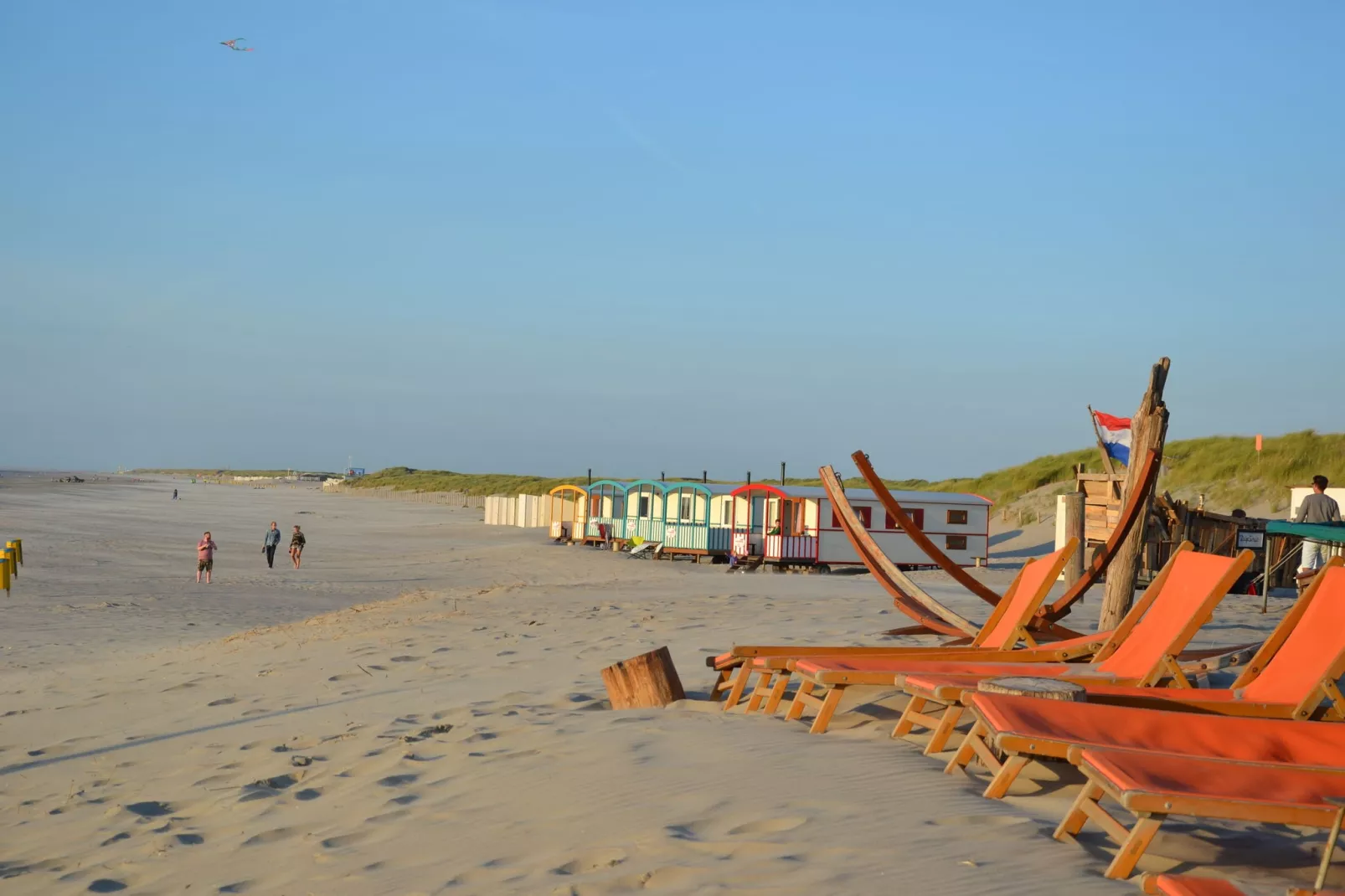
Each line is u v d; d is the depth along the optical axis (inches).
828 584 826.8
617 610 606.2
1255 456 1326.3
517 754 262.4
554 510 1957.4
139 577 1233.4
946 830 179.3
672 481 1579.7
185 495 4753.9
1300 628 239.0
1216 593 244.7
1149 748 194.1
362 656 478.0
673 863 172.6
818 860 166.6
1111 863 158.1
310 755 292.8
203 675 466.3
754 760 233.8
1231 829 190.2
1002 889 150.2
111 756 320.5
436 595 783.1
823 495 1293.1
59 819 259.0
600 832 194.5
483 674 409.1
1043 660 308.3
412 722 319.9
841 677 259.0
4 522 2204.7
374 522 2800.2
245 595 1066.7
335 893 183.2
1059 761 223.5
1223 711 225.8
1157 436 388.8
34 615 850.8
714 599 669.3
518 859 186.4
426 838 207.0
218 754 307.7
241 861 210.1
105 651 646.5
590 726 285.6
